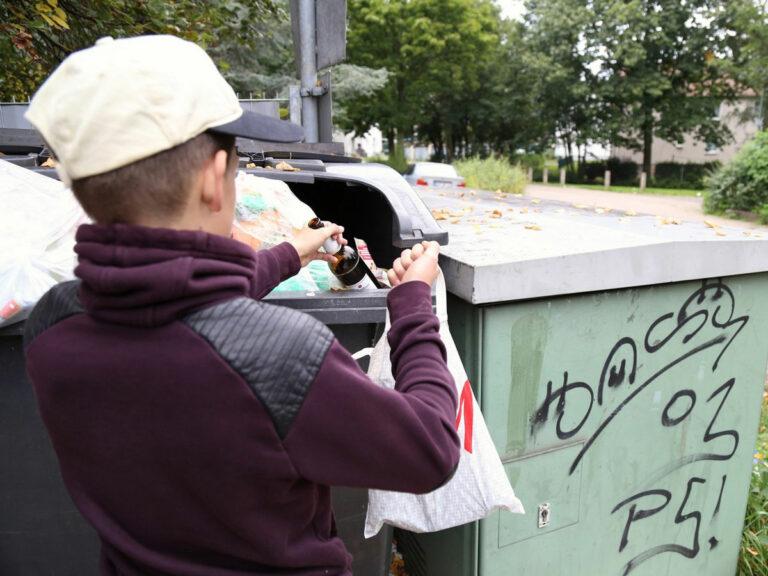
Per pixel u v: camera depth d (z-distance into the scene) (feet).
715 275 6.28
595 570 6.76
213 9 14.48
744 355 6.88
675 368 6.53
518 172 54.03
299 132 2.87
